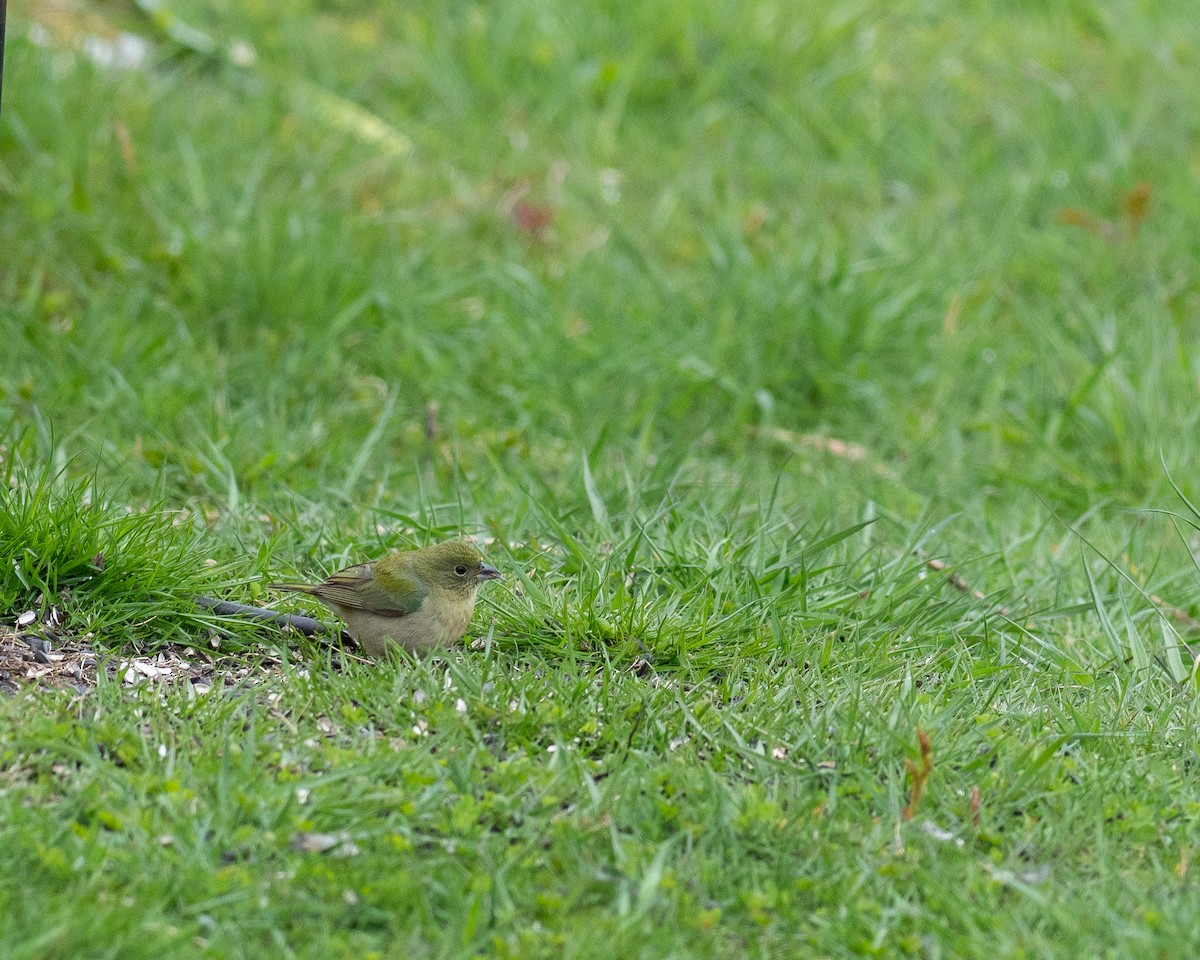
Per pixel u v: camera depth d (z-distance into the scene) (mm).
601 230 15766
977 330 14180
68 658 8141
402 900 6203
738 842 6750
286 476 11047
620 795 6988
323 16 18953
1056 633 9539
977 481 12344
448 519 10453
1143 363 13305
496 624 8750
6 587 8492
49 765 6934
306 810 6672
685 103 18219
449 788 6988
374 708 7746
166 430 11445
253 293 13492
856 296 13930
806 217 16172
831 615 9031
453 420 12523
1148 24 20516
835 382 13383
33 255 13648
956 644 8984
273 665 8453
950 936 6184
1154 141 17797
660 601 8961
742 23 18906
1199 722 8164
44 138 14797
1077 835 6949
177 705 7609
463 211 15711
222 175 15023
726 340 13523
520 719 7609
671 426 12930
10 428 10336
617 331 13727
